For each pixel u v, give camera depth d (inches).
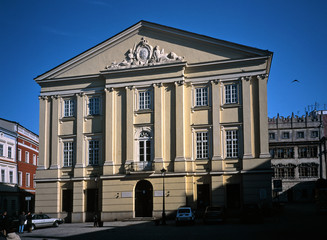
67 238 1008.2
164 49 1619.1
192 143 1551.4
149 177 1550.2
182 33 1596.9
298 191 3083.2
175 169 1525.6
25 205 2282.2
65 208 1669.5
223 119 1535.4
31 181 2407.7
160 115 1573.6
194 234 973.8
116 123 1632.6
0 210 1956.2
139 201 1572.3
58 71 1738.4
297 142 3149.6
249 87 1515.7
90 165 1653.5
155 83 1595.7
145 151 1587.1
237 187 1494.8
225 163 1514.5
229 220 1384.1
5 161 2053.4
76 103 1712.6
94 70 1694.1
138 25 1653.5
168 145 1561.3
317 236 821.9
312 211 1696.6
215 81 1555.1
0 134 2011.6
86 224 1502.2
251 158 1477.6
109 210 1574.8
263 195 1448.1
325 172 3068.4
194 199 1515.7
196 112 1566.2
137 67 1612.9
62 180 1674.5
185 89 1583.4
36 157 2532.0
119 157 1609.3
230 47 1544.0
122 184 1579.7
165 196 1519.4
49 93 1745.8
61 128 1718.8
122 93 1643.7
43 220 1403.8
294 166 3125.0
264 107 1489.9
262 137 1477.6
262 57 1503.4
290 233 898.1
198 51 1584.6
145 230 1135.0
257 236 871.7
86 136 1674.5
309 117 3208.7
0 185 1985.7
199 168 1537.9
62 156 1701.5
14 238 733.3
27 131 2379.4
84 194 1641.2
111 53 1680.6
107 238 960.3
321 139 3120.1
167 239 888.3
